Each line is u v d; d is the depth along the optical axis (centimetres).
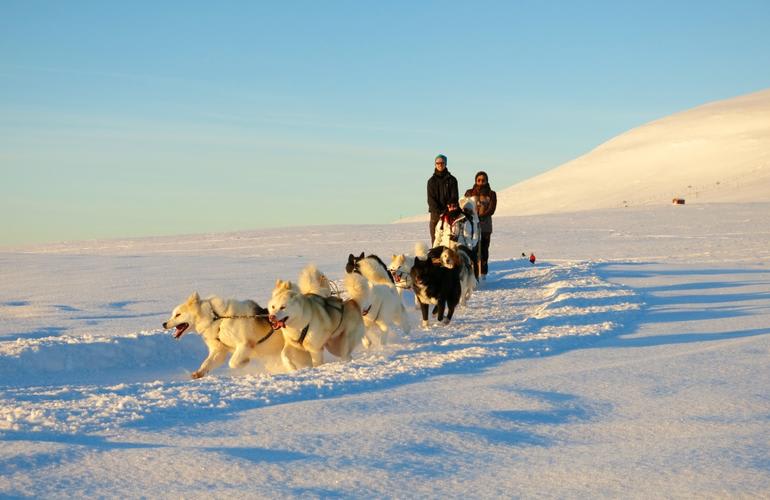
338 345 887
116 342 939
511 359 785
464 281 1294
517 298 1416
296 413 543
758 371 668
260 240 3591
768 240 2898
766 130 16488
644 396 583
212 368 873
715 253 2405
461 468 415
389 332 1067
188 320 860
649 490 374
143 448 453
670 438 465
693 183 14138
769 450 430
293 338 836
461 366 745
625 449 446
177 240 3919
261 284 1688
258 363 959
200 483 390
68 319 1192
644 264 1997
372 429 489
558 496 371
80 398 648
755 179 12756
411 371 705
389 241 3231
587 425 506
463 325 1126
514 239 3244
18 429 507
